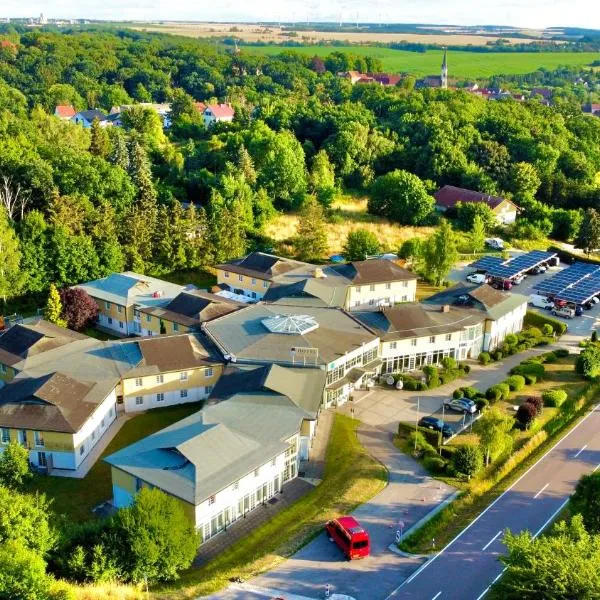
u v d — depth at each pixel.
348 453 68.44
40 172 124.50
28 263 103.88
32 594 42.81
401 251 124.88
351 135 170.50
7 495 50.09
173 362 78.19
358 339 82.62
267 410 67.06
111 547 49.12
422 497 61.62
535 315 106.38
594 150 198.62
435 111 195.00
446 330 88.25
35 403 67.69
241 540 56.00
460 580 51.16
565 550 44.06
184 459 58.00
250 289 110.25
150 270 116.50
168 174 156.88
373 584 50.53
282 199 147.88
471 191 161.25
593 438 72.88
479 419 71.12
